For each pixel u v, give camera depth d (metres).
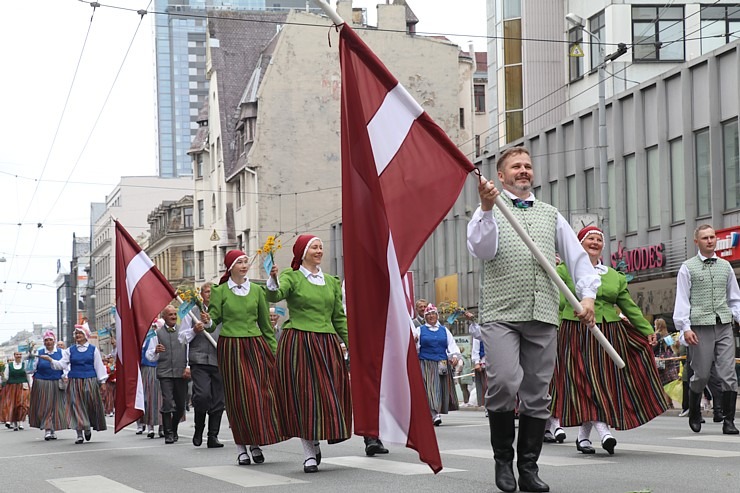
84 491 8.30
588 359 9.75
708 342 11.85
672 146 28.55
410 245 6.37
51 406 17.11
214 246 69.75
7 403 24.69
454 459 9.61
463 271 41.09
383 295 6.23
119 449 13.84
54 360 17.20
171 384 14.98
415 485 7.67
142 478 9.25
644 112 29.77
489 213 6.53
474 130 62.53
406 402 6.12
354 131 6.43
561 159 34.22
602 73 27.23
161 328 15.07
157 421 16.88
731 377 11.79
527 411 6.75
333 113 60.50
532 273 6.70
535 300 6.68
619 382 9.73
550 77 39.53
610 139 31.38
